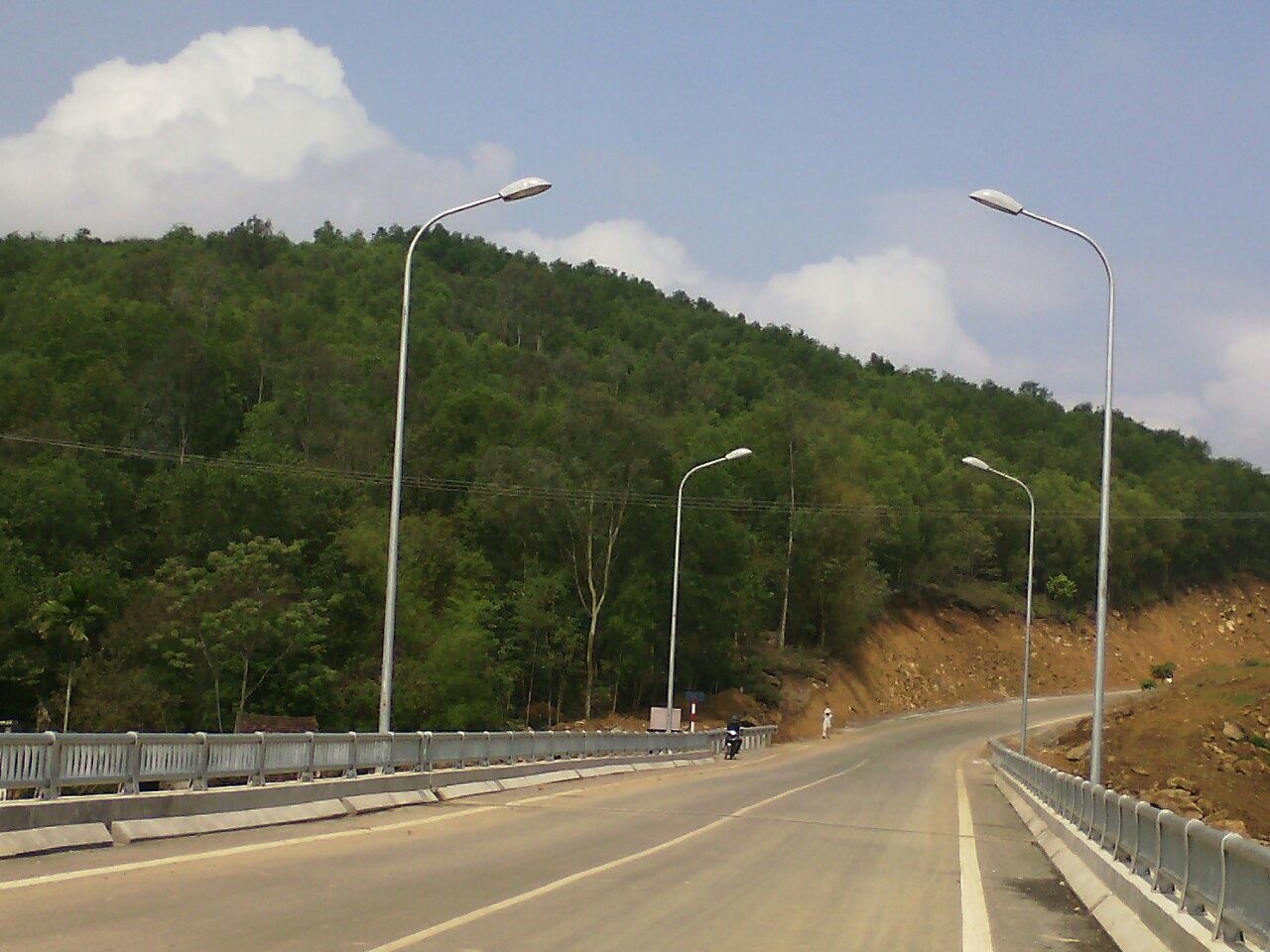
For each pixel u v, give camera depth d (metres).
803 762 51.53
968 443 135.25
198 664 48.06
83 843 12.59
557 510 68.25
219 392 71.62
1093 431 158.12
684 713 73.75
